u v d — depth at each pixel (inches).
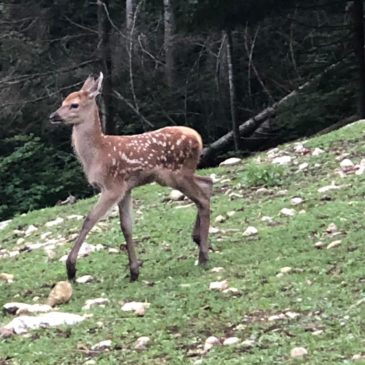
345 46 890.1
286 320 262.1
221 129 1041.5
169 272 347.6
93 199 553.6
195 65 1003.9
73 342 262.4
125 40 964.0
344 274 301.4
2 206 802.8
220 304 284.4
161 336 260.2
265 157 552.4
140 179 344.5
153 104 984.9
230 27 776.3
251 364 229.1
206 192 353.4
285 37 1012.5
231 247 372.8
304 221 389.4
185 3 749.9
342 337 241.4
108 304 305.7
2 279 376.5
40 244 453.4
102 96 904.9
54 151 912.9
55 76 944.3
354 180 453.1
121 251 402.6
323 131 808.3
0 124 947.3
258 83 1048.8
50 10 984.9
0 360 251.9
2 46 959.0
